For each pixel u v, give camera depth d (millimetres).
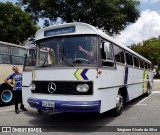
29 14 31469
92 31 7102
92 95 6598
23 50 13250
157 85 28188
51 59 7359
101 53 7176
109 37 8242
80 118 8641
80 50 7086
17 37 26766
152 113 9500
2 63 11727
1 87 11672
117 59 8859
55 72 6973
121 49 9578
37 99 7215
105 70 7383
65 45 7293
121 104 9195
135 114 9344
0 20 25344
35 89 7391
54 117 8852
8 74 12016
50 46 7531
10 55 12281
